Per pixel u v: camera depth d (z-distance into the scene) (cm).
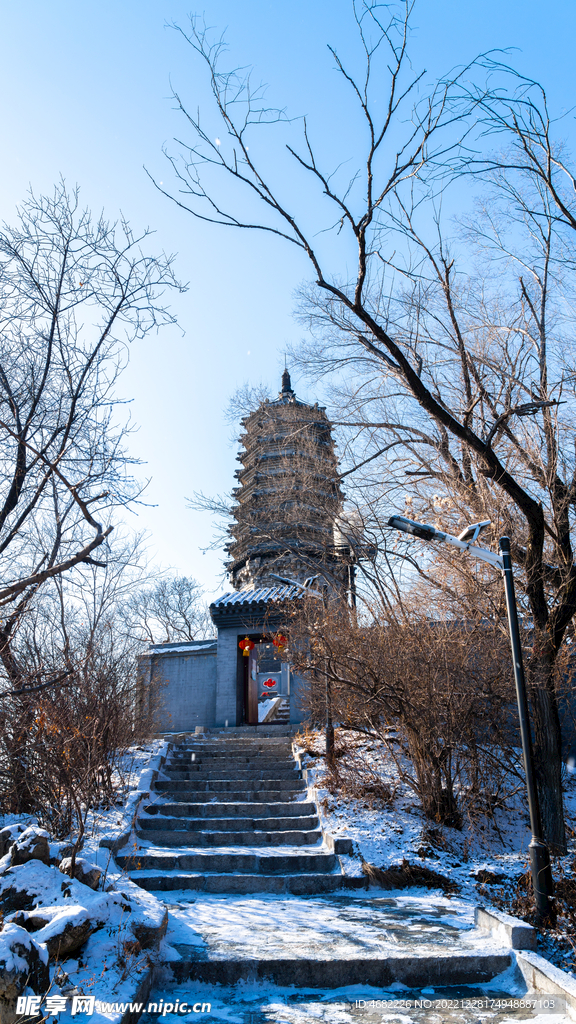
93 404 688
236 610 1973
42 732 765
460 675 972
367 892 781
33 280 681
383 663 994
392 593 1125
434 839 895
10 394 643
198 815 1027
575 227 987
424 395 893
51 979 431
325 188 800
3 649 689
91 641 941
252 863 834
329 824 939
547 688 941
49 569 532
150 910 575
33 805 809
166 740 1402
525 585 965
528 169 973
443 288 1080
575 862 874
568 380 1031
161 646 2167
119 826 907
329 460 1388
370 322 870
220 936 593
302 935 602
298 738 1363
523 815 1015
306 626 1167
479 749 991
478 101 783
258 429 2409
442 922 657
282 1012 480
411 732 974
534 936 575
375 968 536
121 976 455
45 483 616
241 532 2331
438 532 786
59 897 527
